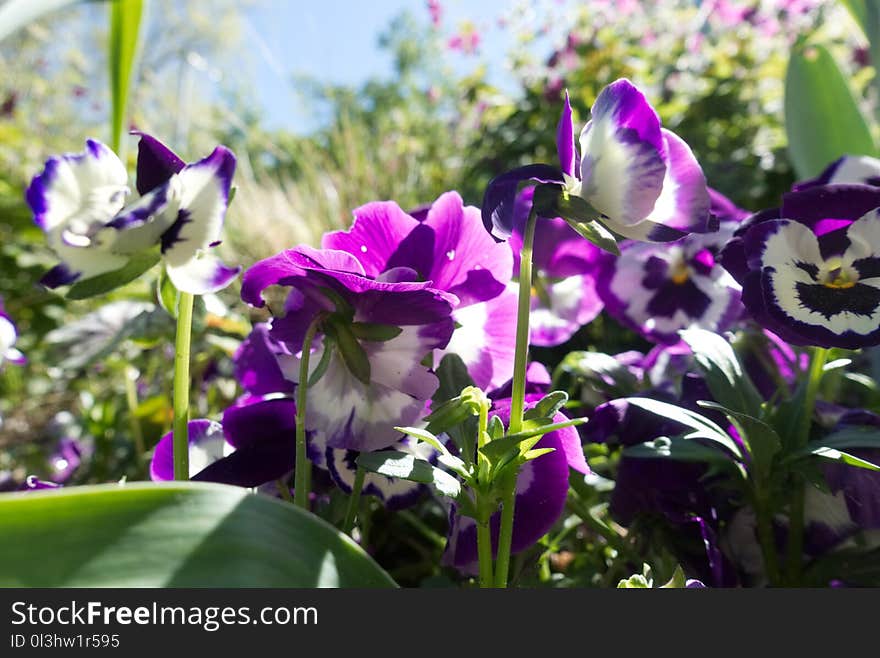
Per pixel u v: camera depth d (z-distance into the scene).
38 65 6.64
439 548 0.96
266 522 0.41
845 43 3.42
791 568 0.72
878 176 0.75
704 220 0.56
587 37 3.48
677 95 3.32
